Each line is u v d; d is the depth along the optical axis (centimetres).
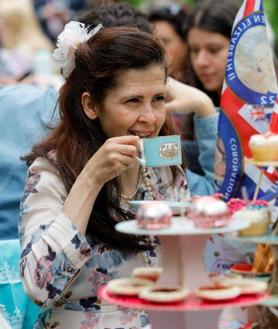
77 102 664
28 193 661
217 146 694
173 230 510
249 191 677
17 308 755
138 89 637
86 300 652
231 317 621
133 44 638
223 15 996
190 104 843
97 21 877
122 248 650
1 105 880
